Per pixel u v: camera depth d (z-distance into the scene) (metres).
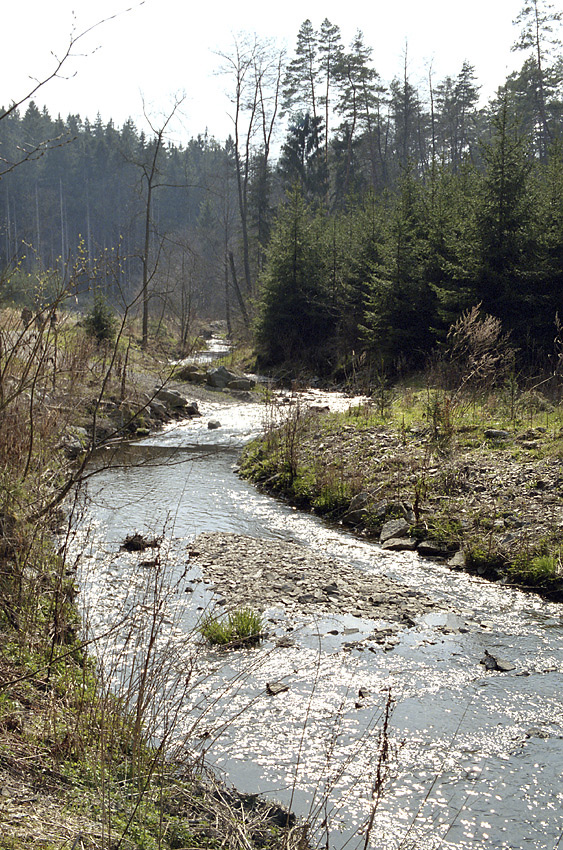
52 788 3.85
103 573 8.47
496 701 6.16
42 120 83.12
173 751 4.69
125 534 10.30
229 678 6.34
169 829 3.86
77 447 10.70
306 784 4.94
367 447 14.14
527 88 53.31
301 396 23.16
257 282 37.47
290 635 7.33
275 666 6.63
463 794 4.91
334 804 4.75
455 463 12.37
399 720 5.80
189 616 7.60
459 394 15.60
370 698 6.16
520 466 11.76
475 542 9.87
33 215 70.00
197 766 4.81
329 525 11.57
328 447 14.72
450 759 5.30
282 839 4.08
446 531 10.35
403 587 8.86
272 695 6.09
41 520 5.90
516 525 9.98
